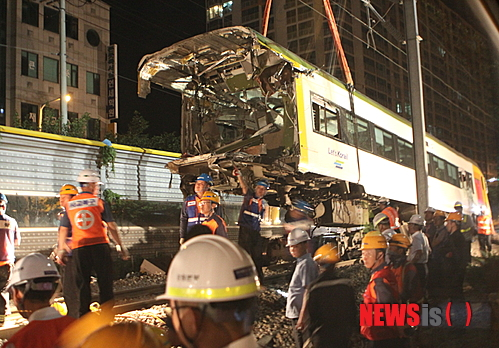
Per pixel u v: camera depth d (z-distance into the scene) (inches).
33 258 106.2
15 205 377.1
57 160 416.2
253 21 2566.4
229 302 63.7
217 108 407.2
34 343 91.7
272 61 343.9
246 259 68.1
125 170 476.4
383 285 145.9
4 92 1061.1
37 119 1098.7
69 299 190.4
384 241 150.1
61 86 620.7
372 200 496.4
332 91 414.0
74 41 1163.9
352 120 445.1
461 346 217.8
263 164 350.9
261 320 243.0
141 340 72.5
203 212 263.9
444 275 296.8
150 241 453.1
